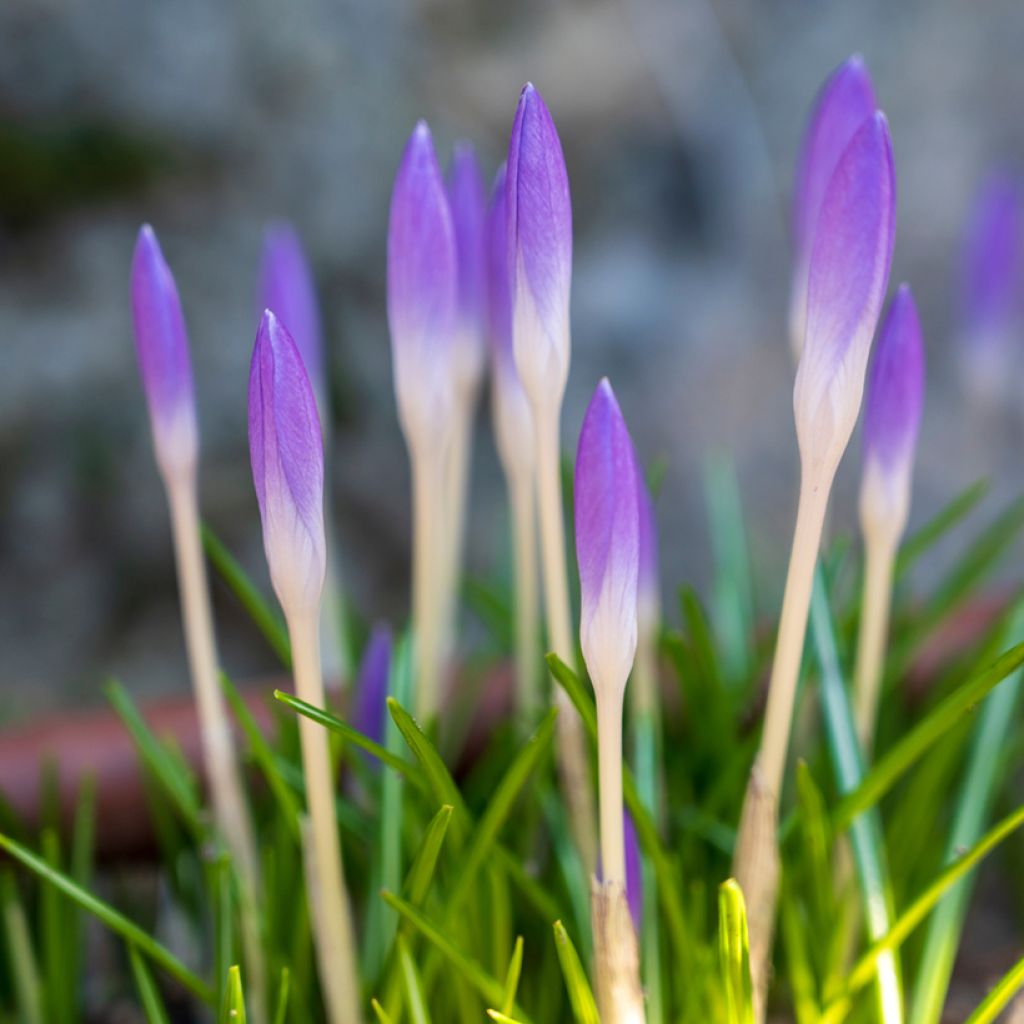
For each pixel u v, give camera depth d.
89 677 1.13
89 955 0.68
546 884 0.65
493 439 1.25
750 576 0.77
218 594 1.17
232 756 0.61
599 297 1.36
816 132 0.60
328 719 0.58
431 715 0.63
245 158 1.16
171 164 1.14
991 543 0.69
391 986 0.60
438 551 0.65
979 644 0.69
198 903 0.66
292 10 1.17
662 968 0.63
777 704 0.58
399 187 0.59
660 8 1.40
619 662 0.56
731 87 1.42
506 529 0.78
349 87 1.20
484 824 0.59
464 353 0.64
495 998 0.59
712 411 1.31
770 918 0.59
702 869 0.65
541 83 1.35
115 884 0.68
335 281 1.20
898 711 0.69
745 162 1.42
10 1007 0.65
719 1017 0.59
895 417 0.59
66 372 1.11
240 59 1.15
